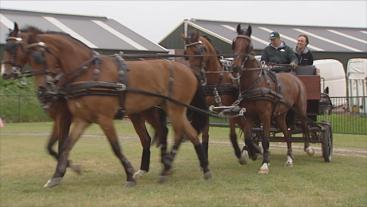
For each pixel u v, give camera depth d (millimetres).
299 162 12023
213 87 10680
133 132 21906
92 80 8203
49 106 8695
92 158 12625
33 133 21734
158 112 9852
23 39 8125
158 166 11125
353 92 28703
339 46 38719
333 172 10289
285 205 7281
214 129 23062
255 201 7516
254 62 10234
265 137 10289
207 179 9375
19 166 11297
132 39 35812
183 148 14836
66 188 8500
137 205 7254
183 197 7770
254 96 10148
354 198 7730
